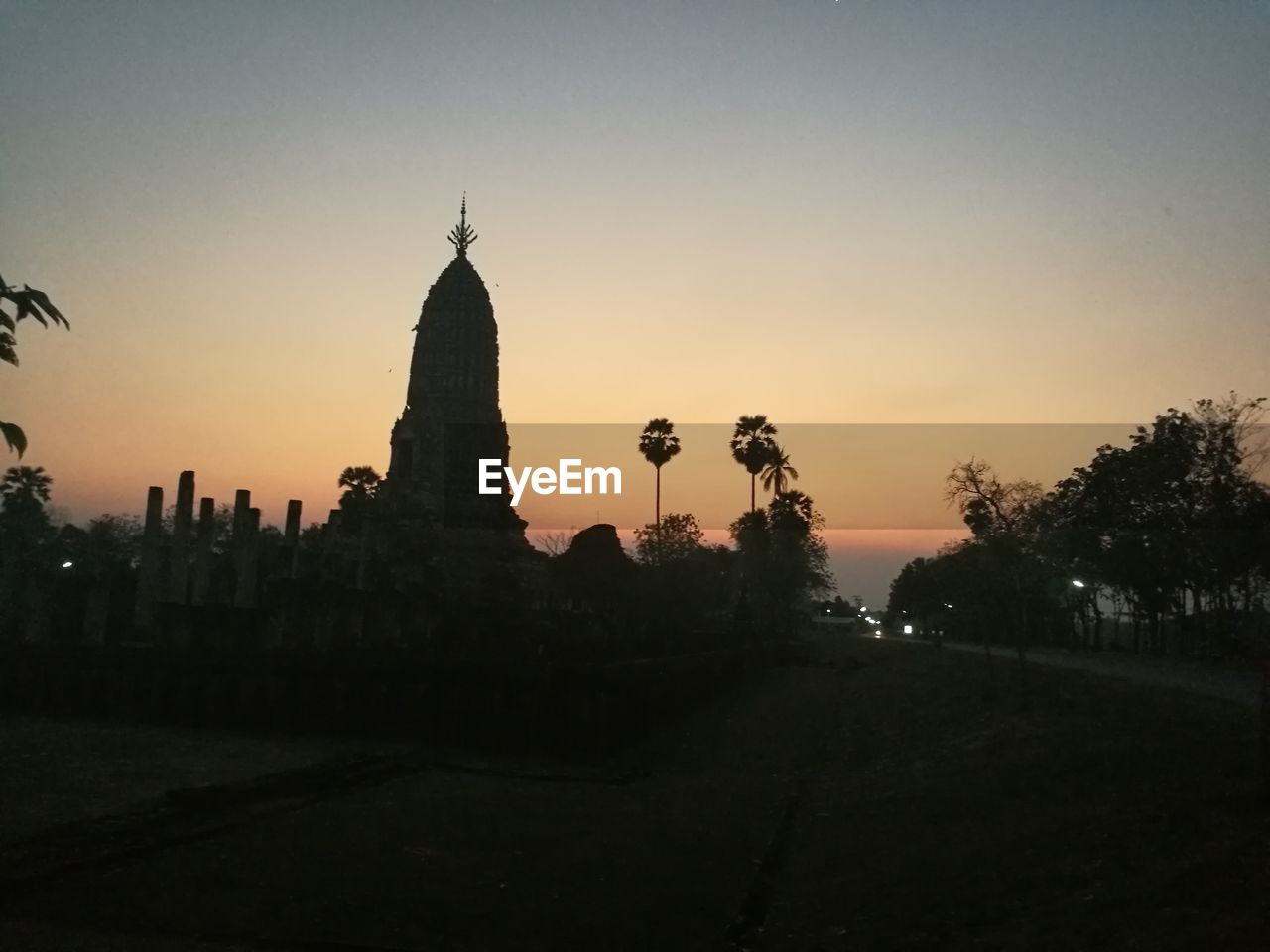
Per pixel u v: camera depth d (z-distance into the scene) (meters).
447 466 59.72
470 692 25.44
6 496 54.38
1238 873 8.92
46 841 13.31
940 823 14.07
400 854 13.37
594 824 15.78
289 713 27.03
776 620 82.81
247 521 34.84
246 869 12.34
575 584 52.06
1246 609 44.72
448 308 67.00
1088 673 34.22
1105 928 8.50
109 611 38.22
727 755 25.23
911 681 39.38
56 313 5.05
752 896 11.76
